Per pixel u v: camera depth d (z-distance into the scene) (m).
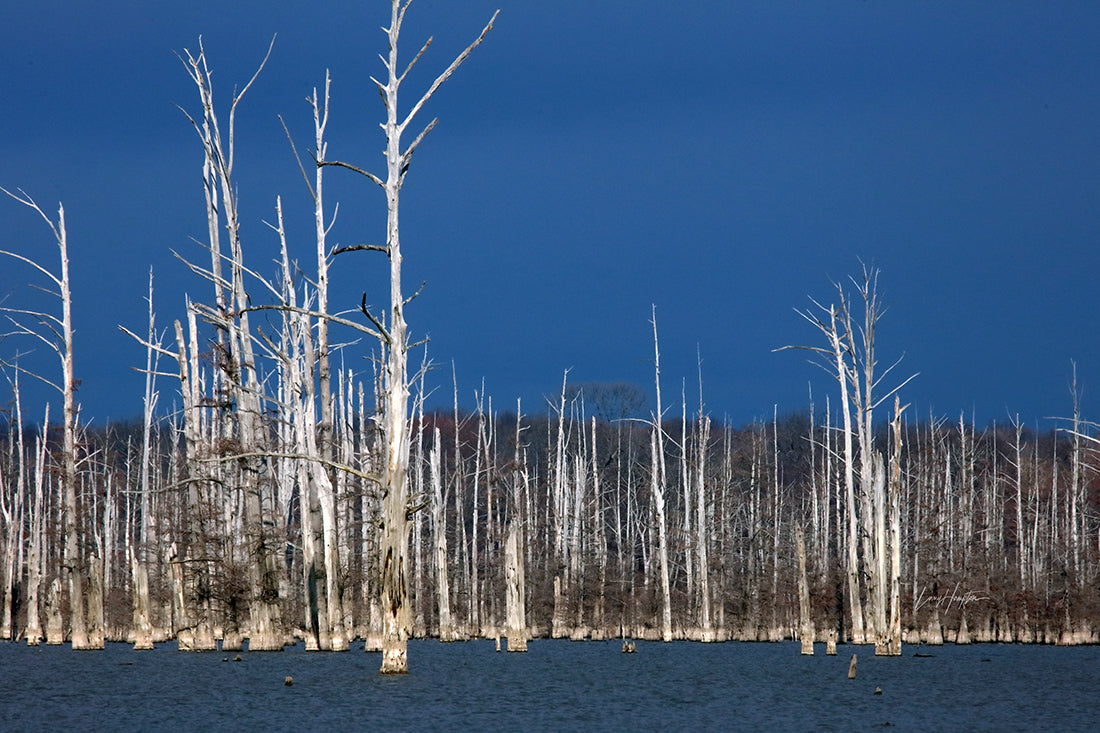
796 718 47.34
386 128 50.94
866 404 80.69
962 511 124.31
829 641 84.56
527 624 128.88
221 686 55.56
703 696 55.56
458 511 119.88
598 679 64.38
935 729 44.47
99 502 128.25
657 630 129.88
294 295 76.81
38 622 94.19
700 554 116.25
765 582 128.88
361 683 56.72
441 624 102.81
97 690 54.31
